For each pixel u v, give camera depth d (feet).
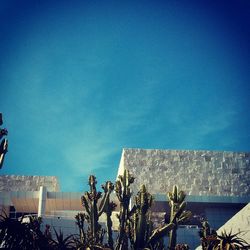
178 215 47.19
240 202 190.90
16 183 245.04
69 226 138.31
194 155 226.58
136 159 223.10
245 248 44.57
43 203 181.78
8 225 37.63
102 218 157.28
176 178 218.79
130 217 50.11
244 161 226.17
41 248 40.91
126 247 46.50
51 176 250.16
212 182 219.00
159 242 49.47
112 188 51.60
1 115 42.78
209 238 46.29
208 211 195.83
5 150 41.39
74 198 189.88
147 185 214.90
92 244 43.93
